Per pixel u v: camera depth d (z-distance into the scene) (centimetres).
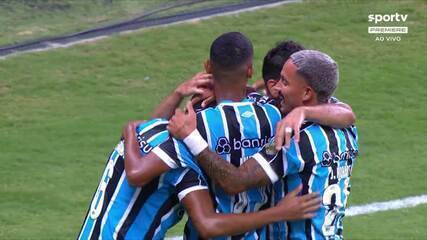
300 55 1561
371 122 4162
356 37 5338
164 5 5928
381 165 3616
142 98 4531
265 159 1528
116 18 5697
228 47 1595
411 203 3212
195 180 1534
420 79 4784
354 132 1658
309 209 1530
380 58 5075
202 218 1517
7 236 2870
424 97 4541
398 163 3647
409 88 4659
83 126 4109
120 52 5116
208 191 1547
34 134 4009
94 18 5744
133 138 1572
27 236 2877
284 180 1570
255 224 1518
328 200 1577
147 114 4303
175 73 4856
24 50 5138
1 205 3186
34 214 3111
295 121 1518
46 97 4525
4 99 4481
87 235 1584
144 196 1555
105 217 1566
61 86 4666
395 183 3419
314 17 5606
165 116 1738
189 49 5153
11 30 5497
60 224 3006
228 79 1611
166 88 4675
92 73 4844
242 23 5522
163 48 5166
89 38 5338
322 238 1578
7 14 5775
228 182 1515
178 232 2920
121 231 1557
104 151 3794
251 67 1620
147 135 1567
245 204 1573
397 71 4891
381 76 4819
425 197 3278
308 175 1552
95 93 4588
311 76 1547
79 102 4462
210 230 1513
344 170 1609
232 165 1529
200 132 1545
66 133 4019
